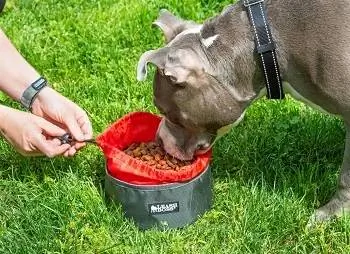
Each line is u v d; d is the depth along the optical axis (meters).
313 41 1.13
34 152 1.23
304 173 1.32
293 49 1.15
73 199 1.27
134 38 1.68
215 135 1.23
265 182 1.29
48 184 1.31
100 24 1.73
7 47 1.27
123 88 1.54
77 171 1.33
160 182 1.19
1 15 1.80
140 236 1.21
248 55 1.16
